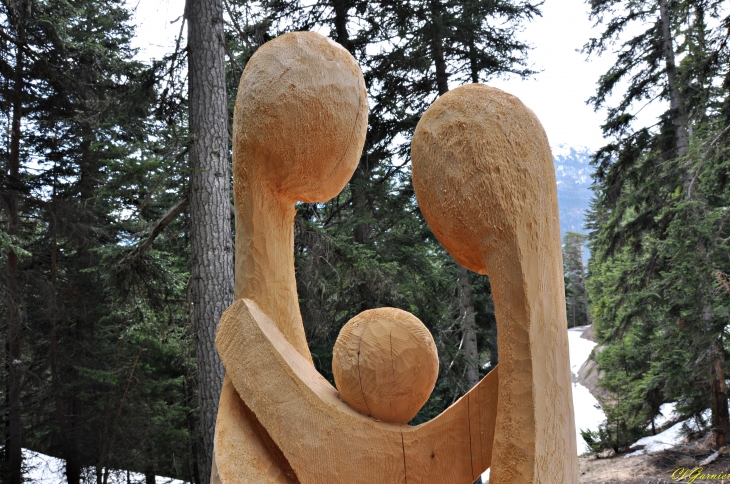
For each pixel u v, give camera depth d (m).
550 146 1.13
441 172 1.11
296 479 1.35
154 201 6.89
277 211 1.57
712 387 9.13
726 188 8.08
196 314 4.98
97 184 9.70
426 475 1.22
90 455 9.57
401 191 8.34
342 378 1.29
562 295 1.11
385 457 1.24
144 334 7.75
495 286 1.08
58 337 9.73
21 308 8.81
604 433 11.29
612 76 10.14
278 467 1.36
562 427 1.04
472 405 1.20
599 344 10.31
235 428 1.41
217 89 5.16
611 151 10.16
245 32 6.25
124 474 10.41
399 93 8.74
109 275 5.91
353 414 1.28
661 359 9.90
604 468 9.90
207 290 4.94
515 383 1.04
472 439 1.19
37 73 9.29
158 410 9.55
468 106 1.12
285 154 1.47
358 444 1.25
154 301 6.63
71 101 9.80
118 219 9.47
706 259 7.14
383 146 8.78
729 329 8.16
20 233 9.41
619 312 10.87
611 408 12.06
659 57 9.97
